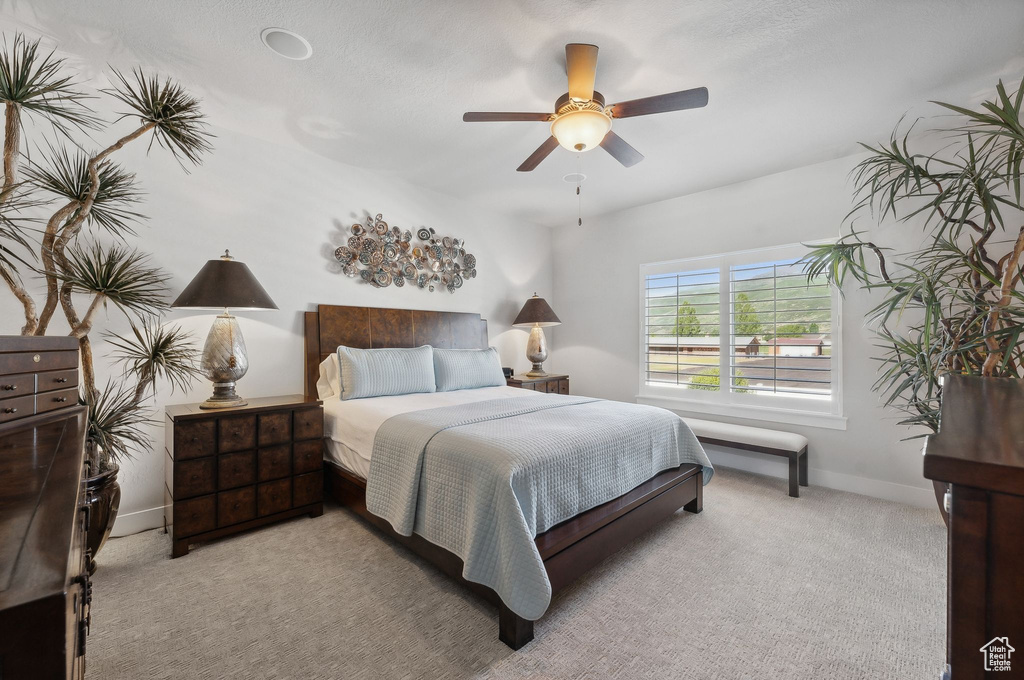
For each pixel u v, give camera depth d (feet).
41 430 3.51
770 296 11.39
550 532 5.81
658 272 13.78
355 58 6.70
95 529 6.23
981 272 6.61
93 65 6.89
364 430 7.89
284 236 10.00
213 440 7.39
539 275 16.35
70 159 7.44
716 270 12.42
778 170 11.02
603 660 4.86
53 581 1.60
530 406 8.60
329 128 9.02
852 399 10.12
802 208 10.79
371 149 10.06
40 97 6.44
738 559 7.02
